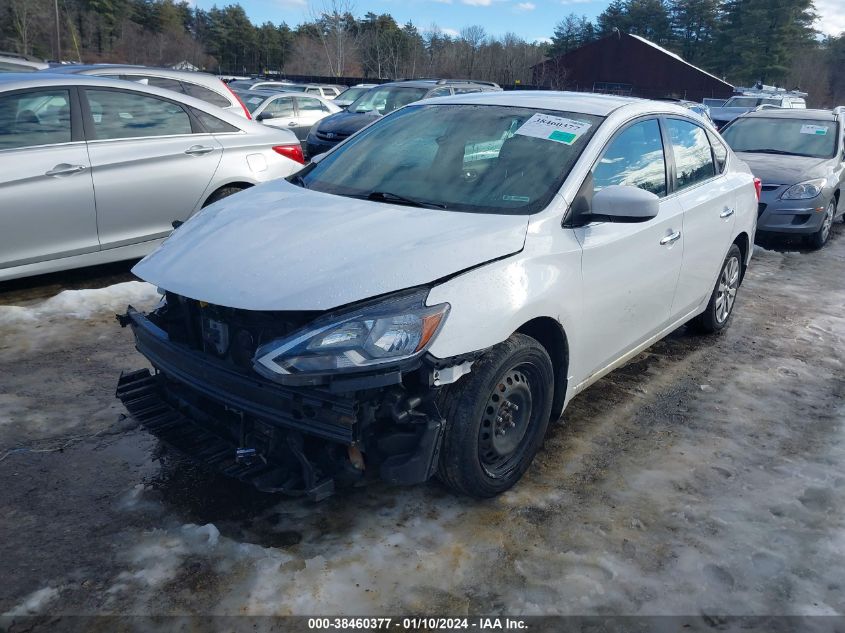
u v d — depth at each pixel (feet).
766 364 16.42
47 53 185.37
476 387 9.40
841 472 11.75
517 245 9.94
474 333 9.04
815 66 248.32
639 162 12.94
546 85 158.10
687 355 16.78
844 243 31.27
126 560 8.92
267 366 8.48
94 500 10.14
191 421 10.21
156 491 10.41
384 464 9.18
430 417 9.25
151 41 225.35
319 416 8.54
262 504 10.17
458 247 9.41
